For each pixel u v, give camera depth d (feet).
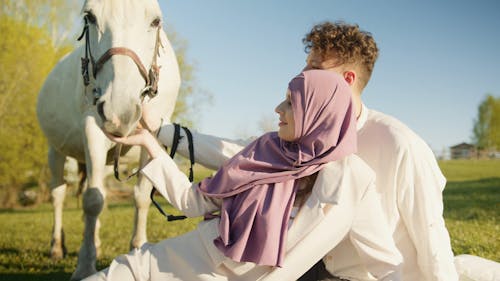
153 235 21.42
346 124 5.56
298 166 5.50
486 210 21.99
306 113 5.50
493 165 60.39
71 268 14.93
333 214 5.39
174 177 6.08
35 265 15.60
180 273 5.70
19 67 63.93
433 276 6.10
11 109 63.82
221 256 5.49
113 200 64.03
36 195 68.54
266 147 5.88
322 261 6.18
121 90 7.80
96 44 8.48
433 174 6.37
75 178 56.70
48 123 15.79
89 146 11.37
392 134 6.37
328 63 6.48
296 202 5.67
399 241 6.41
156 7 8.75
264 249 5.13
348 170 5.54
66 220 35.73
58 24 72.74
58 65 15.97
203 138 7.04
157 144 6.28
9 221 35.96
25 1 69.87
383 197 6.40
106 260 15.89
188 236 5.83
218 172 5.92
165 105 12.44
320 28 6.70
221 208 5.81
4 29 64.13
